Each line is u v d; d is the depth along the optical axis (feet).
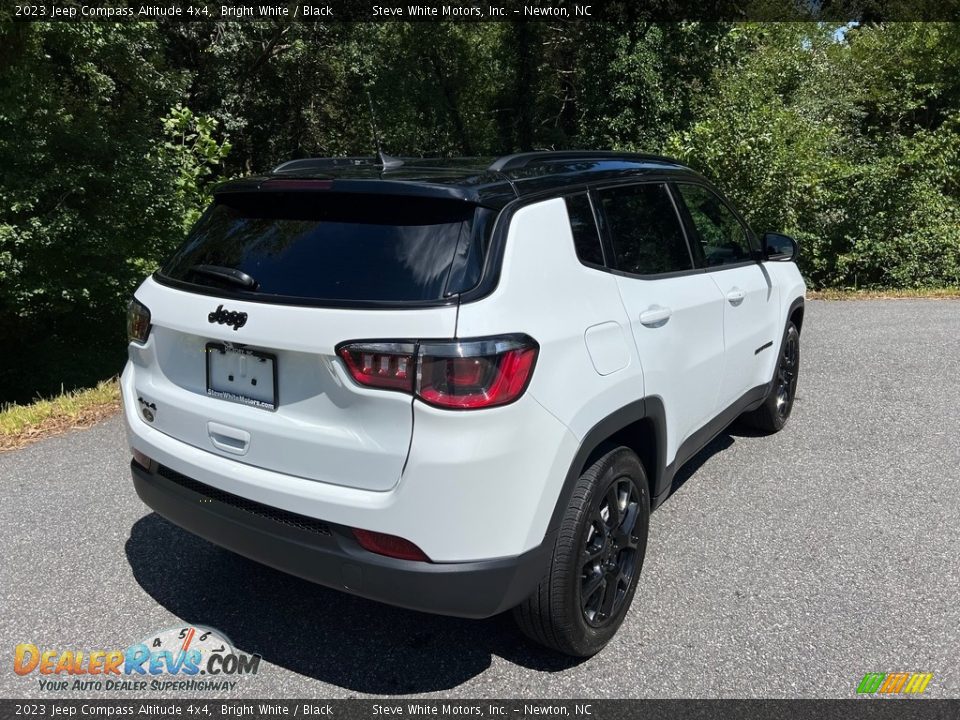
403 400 7.22
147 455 9.32
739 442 16.56
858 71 75.51
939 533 12.30
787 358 16.89
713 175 45.06
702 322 11.42
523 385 7.52
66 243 29.89
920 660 9.12
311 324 7.61
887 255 47.52
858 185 47.78
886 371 22.44
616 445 9.39
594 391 8.47
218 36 65.67
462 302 7.38
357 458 7.52
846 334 28.30
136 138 32.35
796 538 12.14
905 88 73.36
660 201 11.43
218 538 8.64
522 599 7.96
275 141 79.25
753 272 14.03
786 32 68.64
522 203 8.36
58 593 10.53
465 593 7.53
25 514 12.94
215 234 9.29
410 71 80.64
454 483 7.26
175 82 37.83
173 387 9.09
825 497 13.69
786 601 10.36
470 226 7.80
